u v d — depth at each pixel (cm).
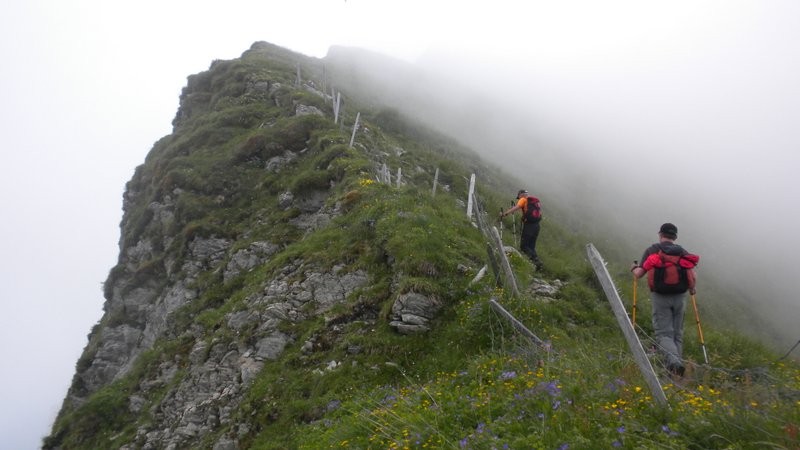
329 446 805
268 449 1009
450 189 2419
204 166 2647
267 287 1538
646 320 1282
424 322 1143
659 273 841
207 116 3189
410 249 1312
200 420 1284
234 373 1328
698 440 491
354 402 951
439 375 969
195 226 2266
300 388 1129
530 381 679
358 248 1487
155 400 1530
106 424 1617
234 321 1508
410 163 2586
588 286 1480
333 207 1859
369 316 1253
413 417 707
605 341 1100
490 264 1282
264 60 3859
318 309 1370
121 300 2561
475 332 1044
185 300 2008
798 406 534
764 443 450
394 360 1082
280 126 2680
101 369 2370
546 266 1508
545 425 545
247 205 2377
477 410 658
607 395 591
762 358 1085
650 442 479
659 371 695
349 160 2097
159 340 1911
